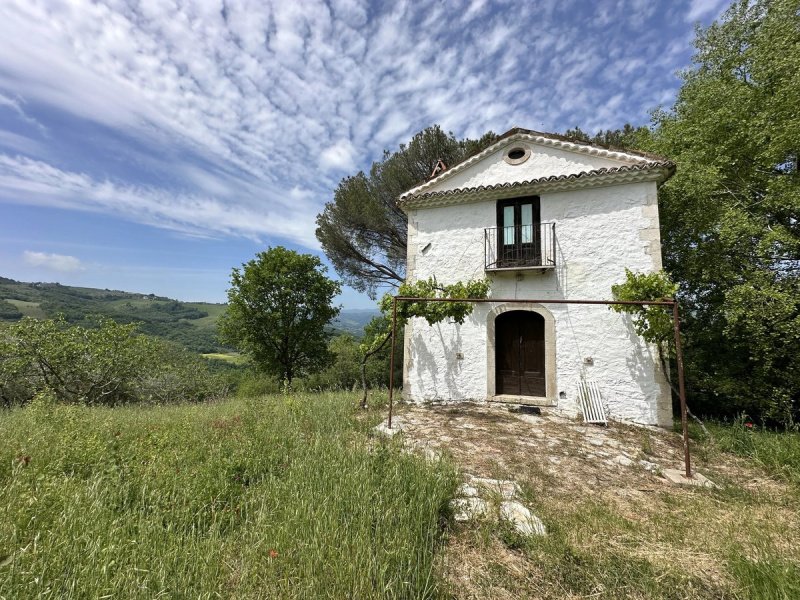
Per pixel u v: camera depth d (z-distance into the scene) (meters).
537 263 7.71
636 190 7.16
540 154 8.37
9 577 1.79
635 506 3.56
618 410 6.81
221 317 14.23
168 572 2.12
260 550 2.40
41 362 10.56
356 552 2.28
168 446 4.02
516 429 5.93
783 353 6.55
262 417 5.73
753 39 8.77
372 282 15.66
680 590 2.37
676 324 4.73
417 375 8.41
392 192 13.56
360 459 3.82
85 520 2.45
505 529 2.92
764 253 7.41
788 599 2.20
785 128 6.93
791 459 4.62
